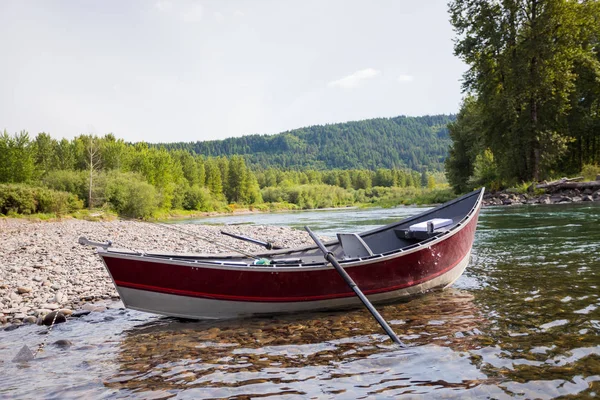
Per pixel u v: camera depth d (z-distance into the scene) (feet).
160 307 18.53
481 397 10.43
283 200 357.00
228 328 17.78
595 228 39.17
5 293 24.41
